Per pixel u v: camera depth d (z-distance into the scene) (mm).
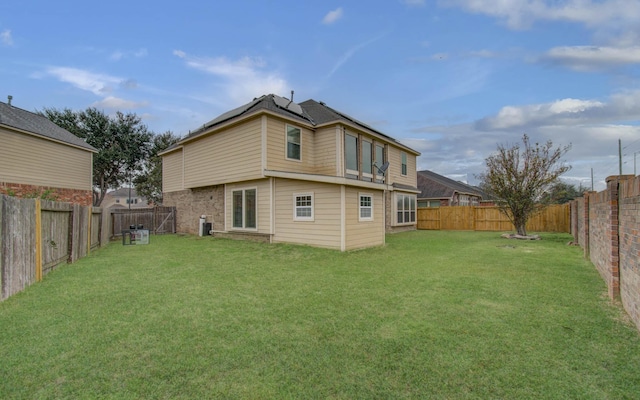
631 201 3957
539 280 5863
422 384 2551
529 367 2797
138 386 2518
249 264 7594
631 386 2516
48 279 6062
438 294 4977
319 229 10195
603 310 4230
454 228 19312
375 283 5703
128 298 4812
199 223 15234
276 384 2553
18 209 5188
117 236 15242
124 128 27609
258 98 14867
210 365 2836
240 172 12477
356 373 2707
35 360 2895
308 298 4809
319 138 13531
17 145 13102
